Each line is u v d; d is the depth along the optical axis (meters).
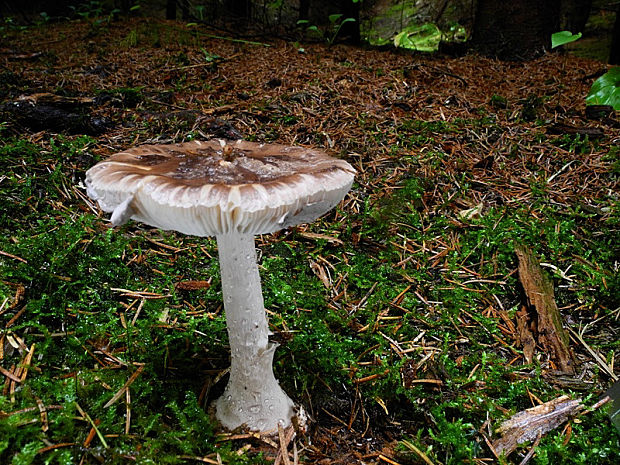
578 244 0.29
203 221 0.14
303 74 0.52
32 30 0.71
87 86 0.45
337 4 0.77
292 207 0.14
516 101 0.48
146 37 0.65
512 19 0.66
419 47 0.85
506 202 0.34
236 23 0.81
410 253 0.30
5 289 0.21
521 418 0.20
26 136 0.33
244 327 0.18
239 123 0.40
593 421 0.20
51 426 0.17
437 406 0.20
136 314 0.23
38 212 0.27
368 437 0.20
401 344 0.24
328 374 0.22
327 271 0.28
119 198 0.15
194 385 0.21
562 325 0.25
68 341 0.20
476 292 0.27
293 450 0.19
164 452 0.17
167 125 0.37
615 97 0.27
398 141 0.39
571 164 0.38
